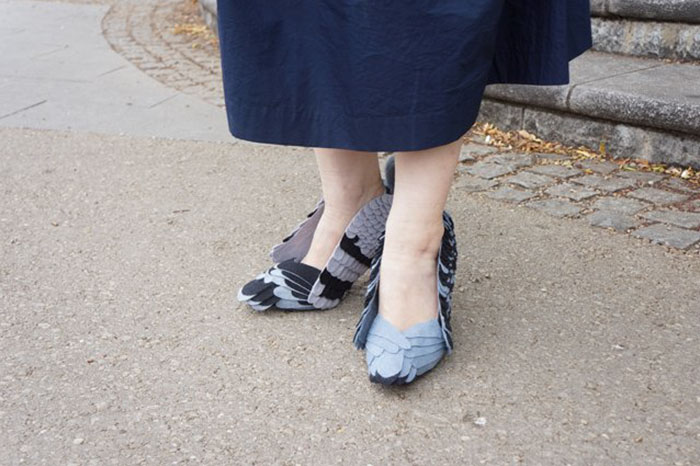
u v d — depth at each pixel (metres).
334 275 1.90
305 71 1.53
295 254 2.02
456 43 1.43
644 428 1.51
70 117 3.82
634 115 3.02
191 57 5.15
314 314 1.94
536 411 1.56
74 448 1.47
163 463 1.43
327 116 1.53
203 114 3.90
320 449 1.46
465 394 1.62
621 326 1.88
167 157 3.24
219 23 1.58
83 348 1.81
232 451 1.46
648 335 1.84
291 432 1.51
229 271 2.19
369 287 1.75
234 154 3.28
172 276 2.17
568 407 1.58
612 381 1.66
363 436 1.50
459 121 1.50
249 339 1.83
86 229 2.50
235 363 1.74
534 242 2.38
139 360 1.76
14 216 2.61
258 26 1.52
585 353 1.76
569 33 1.62
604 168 3.04
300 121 1.57
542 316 1.93
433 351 1.67
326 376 1.69
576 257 2.27
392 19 1.42
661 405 1.58
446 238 1.79
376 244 1.88
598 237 2.42
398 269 1.67
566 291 2.05
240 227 2.51
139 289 2.09
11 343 1.83
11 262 2.26
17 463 1.43
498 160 3.15
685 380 1.66
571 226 2.51
